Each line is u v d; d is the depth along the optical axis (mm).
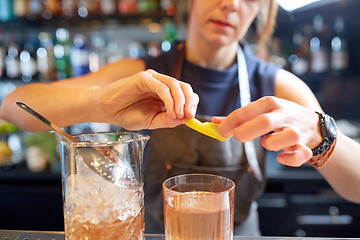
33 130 744
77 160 350
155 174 811
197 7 791
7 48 1664
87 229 354
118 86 536
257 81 896
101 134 418
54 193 1495
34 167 1535
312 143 495
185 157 800
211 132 422
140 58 949
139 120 550
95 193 351
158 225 833
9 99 718
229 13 743
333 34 1706
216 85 890
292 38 1755
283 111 420
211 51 876
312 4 1638
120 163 358
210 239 361
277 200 1421
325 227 1410
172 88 460
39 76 1643
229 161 796
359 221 1389
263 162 842
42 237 460
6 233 471
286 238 465
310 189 1402
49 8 1589
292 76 912
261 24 1019
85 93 606
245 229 839
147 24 1551
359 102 1753
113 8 1581
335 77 1746
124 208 361
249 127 391
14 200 1510
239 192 807
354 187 640
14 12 1621
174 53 926
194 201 360
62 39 1729
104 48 1798
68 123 644
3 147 1571
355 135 1535
